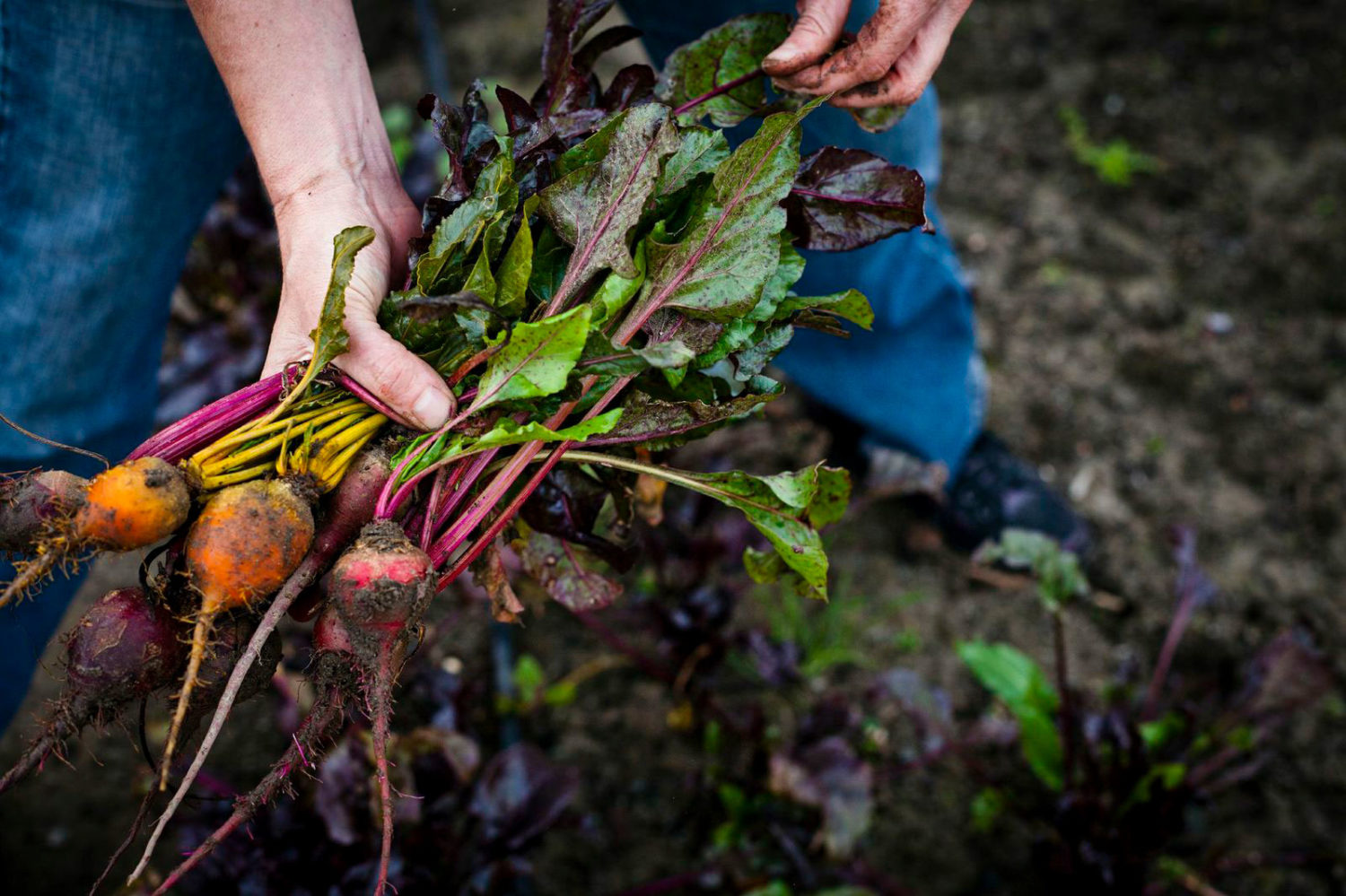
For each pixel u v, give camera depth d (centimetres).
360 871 152
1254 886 191
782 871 177
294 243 113
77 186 139
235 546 94
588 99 126
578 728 212
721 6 157
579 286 108
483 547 110
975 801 203
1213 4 363
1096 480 254
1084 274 297
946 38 121
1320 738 210
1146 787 174
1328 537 241
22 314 139
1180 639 227
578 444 115
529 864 160
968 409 232
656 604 199
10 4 125
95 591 229
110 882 184
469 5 379
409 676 187
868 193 118
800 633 227
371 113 122
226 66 115
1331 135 325
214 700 102
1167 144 327
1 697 160
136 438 171
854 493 254
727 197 107
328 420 105
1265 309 285
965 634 230
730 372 117
